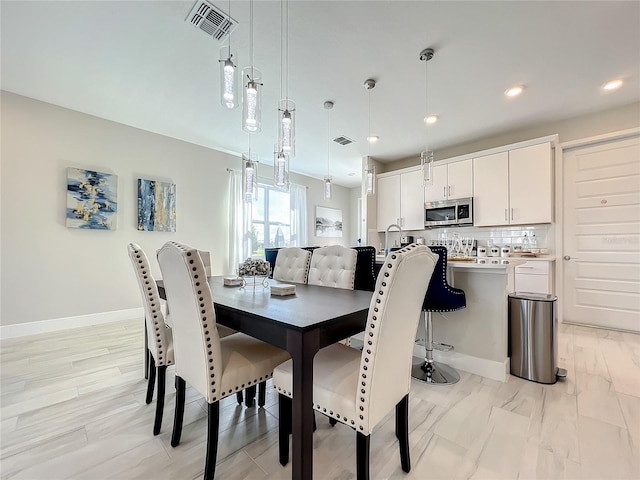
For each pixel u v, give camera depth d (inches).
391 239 196.9
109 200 141.1
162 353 58.9
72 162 131.7
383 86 109.9
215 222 184.2
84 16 76.9
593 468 49.0
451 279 90.8
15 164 118.3
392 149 181.0
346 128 148.8
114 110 132.2
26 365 91.4
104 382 80.5
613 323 127.0
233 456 52.6
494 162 152.3
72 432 59.0
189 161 172.4
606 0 70.9
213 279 97.7
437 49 89.4
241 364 50.4
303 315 45.3
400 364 45.3
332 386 43.8
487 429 59.9
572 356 97.5
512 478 47.2
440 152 180.1
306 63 96.5
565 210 138.6
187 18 77.8
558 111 129.6
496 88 111.0
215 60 95.5
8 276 117.0
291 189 235.8
